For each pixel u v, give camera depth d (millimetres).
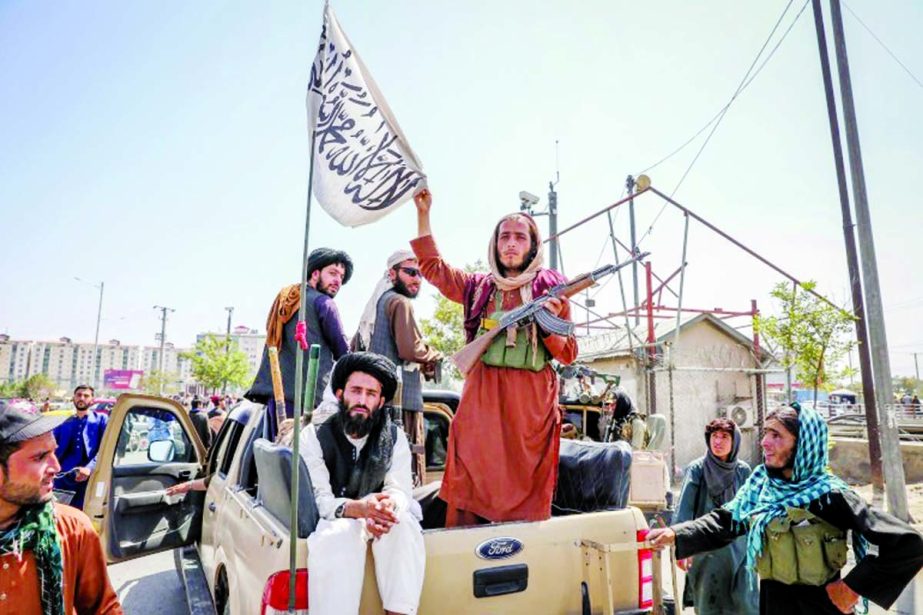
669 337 13477
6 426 1867
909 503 9539
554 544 2744
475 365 3047
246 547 2922
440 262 3264
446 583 2510
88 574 2137
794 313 10172
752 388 13695
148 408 5316
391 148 3135
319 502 2529
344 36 3221
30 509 1929
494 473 2881
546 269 3264
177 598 5762
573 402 6840
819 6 10719
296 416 2273
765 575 2857
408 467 2918
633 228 12172
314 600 2234
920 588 5676
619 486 3068
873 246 9016
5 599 1857
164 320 56500
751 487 3061
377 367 2811
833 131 10609
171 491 4789
